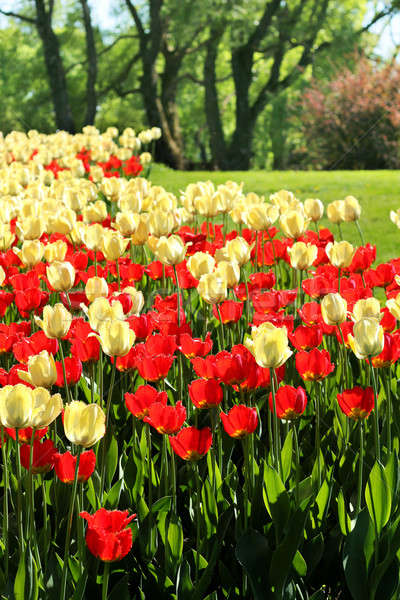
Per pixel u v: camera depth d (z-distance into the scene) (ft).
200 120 148.25
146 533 7.23
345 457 8.14
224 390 9.39
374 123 75.82
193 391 7.58
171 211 14.60
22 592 5.96
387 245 28.32
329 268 12.82
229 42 107.45
